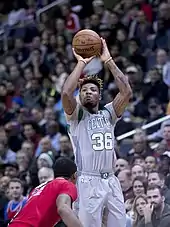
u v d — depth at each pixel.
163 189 11.91
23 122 18.17
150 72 17.72
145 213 11.35
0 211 13.37
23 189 13.76
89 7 21.70
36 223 9.15
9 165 16.11
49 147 15.48
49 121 17.38
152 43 19.52
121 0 21.91
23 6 23.12
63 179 9.27
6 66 21.28
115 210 9.55
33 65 20.52
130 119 16.88
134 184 12.20
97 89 9.67
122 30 19.73
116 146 15.26
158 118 16.50
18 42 21.64
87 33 9.78
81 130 9.61
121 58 19.05
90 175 9.54
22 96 19.77
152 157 13.34
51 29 21.56
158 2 20.69
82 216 9.48
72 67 19.28
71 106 9.59
